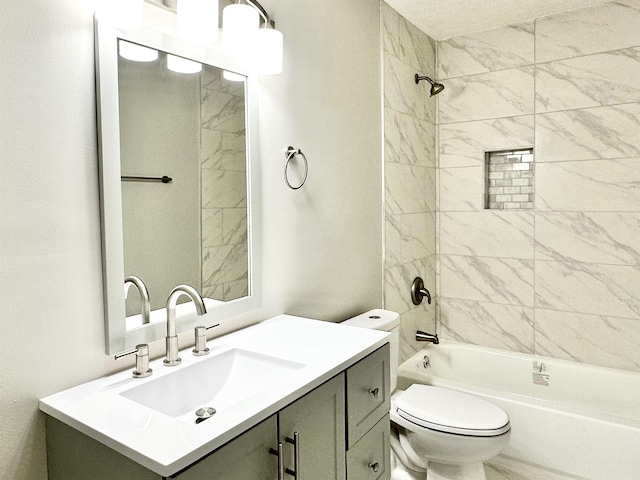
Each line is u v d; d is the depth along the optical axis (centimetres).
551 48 276
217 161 151
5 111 100
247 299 162
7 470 102
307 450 113
